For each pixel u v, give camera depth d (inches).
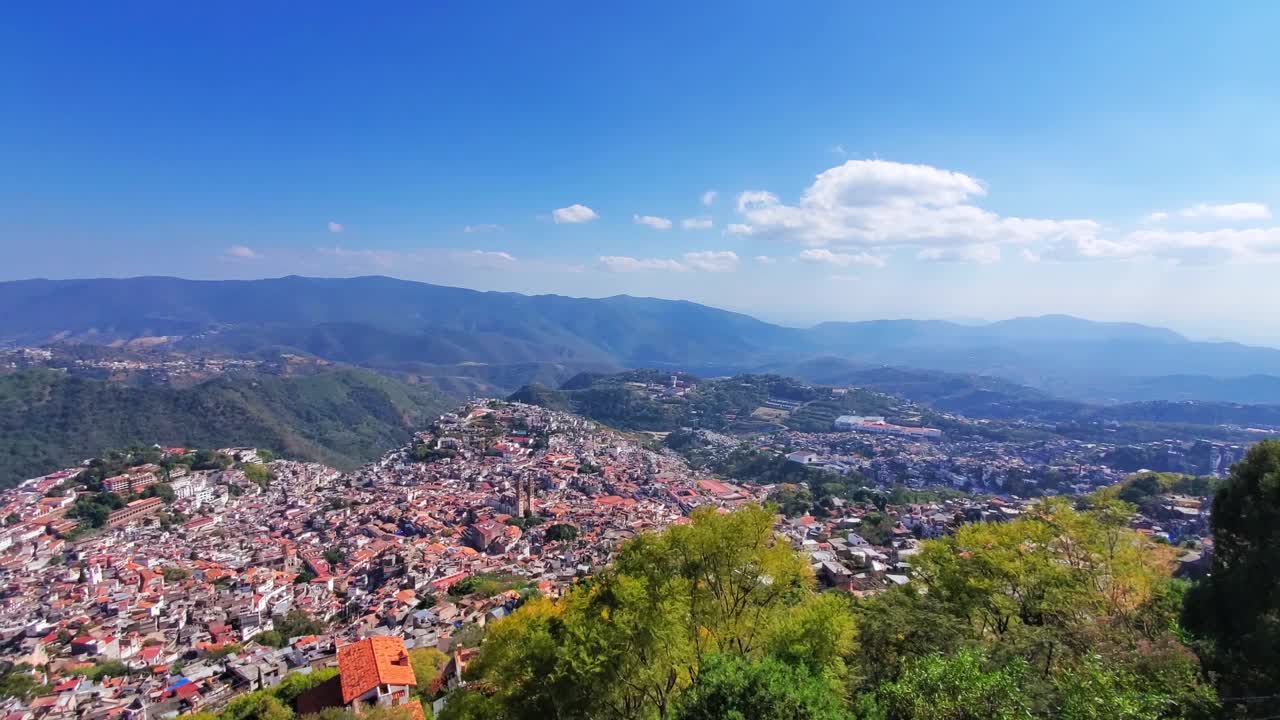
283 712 1737.2
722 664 861.2
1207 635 1061.1
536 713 1261.1
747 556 1258.6
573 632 1184.2
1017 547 1341.0
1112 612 1258.6
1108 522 1387.8
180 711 2401.6
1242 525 1181.7
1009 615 1264.8
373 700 1670.8
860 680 1065.5
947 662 840.9
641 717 1176.2
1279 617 960.3
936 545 1487.5
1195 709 818.8
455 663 2032.5
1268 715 810.8
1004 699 727.1
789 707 764.6
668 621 1126.4
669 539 1325.0
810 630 1051.9
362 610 3563.0
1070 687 761.0
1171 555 1610.5
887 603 1354.6
